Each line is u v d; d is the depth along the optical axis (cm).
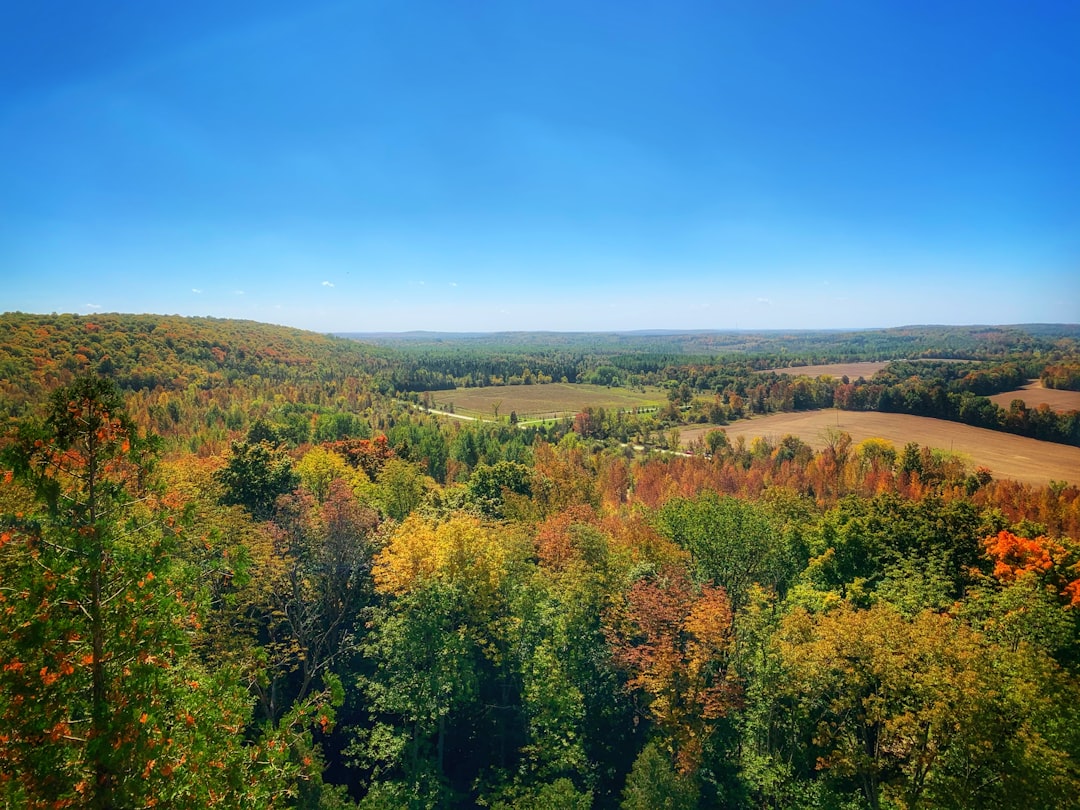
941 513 4625
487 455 11025
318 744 2877
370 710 3234
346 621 3972
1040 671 2616
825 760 2861
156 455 1288
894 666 2639
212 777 1163
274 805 1341
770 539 4744
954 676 2503
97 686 1123
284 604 3531
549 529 4866
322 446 8519
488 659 3675
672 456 13912
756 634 3372
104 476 1216
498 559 3694
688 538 5091
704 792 3100
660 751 3045
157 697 1170
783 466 11725
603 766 3347
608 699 3538
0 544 1127
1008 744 2381
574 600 3559
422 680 3155
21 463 1096
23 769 1016
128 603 1145
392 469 6384
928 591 3791
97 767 1073
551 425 18125
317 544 3841
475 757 3503
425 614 3259
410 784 2980
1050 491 8619
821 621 3159
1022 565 3872
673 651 3180
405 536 3688
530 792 2862
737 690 3212
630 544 4959
